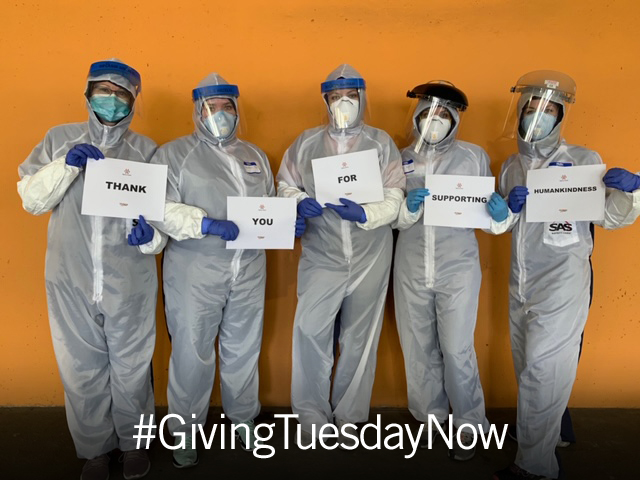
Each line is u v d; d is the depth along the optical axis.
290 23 2.19
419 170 1.92
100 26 2.16
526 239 1.80
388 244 1.94
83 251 1.66
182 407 1.88
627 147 2.21
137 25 2.17
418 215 1.87
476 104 2.22
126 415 1.82
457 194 1.82
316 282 1.91
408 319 1.97
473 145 1.96
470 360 1.93
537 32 2.19
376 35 2.20
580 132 2.21
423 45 2.20
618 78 2.19
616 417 2.25
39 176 1.58
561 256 1.74
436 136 1.86
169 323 1.86
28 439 2.04
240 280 1.85
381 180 1.82
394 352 2.30
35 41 2.15
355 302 1.94
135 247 1.73
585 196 1.67
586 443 2.05
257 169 1.88
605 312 2.27
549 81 1.75
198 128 1.83
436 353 2.01
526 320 1.81
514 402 2.31
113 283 1.68
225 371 1.97
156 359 2.29
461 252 1.88
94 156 1.59
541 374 1.74
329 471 1.86
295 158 1.97
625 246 2.24
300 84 2.21
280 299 2.28
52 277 1.67
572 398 2.32
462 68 2.21
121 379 1.77
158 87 2.19
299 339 1.96
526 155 1.86
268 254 2.25
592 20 2.18
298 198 1.88
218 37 2.18
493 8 2.19
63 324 1.69
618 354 2.29
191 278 1.79
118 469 1.86
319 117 2.22
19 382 2.29
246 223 1.76
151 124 2.20
